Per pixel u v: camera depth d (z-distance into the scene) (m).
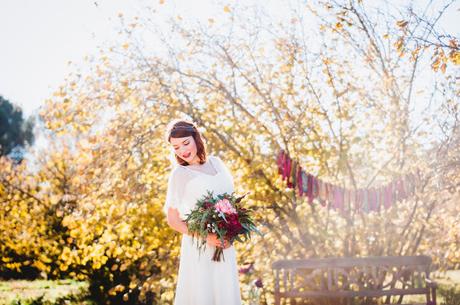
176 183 3.21
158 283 6.66
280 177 6.46
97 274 9.45
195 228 3.05
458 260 6.87
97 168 6.35
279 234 6.83
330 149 6.40
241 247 6.50
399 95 6.27
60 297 10.76
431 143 6.24
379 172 6.57
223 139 6.56
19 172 11.66
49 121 6.50
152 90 6.53
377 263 6.11
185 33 6.51
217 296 3.15
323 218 6.86
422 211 6.57
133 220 6.52
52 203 10.20
